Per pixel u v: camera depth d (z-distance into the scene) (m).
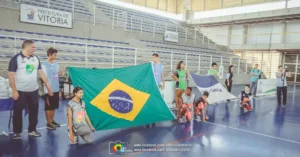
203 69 17.06
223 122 6.18
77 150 3.90
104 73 5.04
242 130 5.47
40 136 4.49
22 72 4.08
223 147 4.29
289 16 18.59
